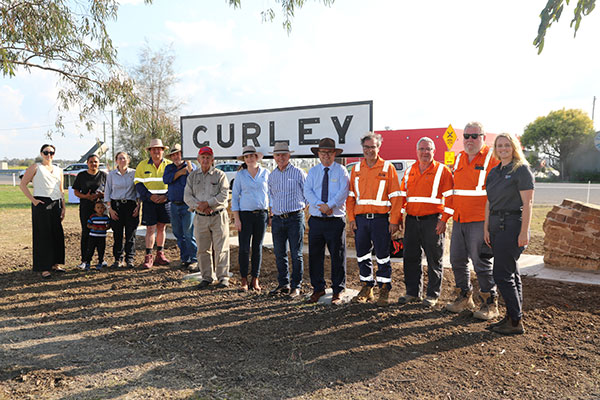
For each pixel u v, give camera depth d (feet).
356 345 13.01
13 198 72.33
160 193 23.35
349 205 17.17
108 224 23.68
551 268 21.03
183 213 22.82
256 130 23.94
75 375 11.21
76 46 27.63
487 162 14.87
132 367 11.69
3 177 174.70
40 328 14.90
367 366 11.62
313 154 22.25
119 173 23.43
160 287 19.89
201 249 19.71
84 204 23.38
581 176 149.38
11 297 18.60
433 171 15.93
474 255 15.16
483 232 14.99
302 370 11.42
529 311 15.56
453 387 10.50
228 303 17.47
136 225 24.04
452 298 17.49
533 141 161.79
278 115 23.21
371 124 20.70
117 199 23.36
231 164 69.62
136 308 16.99
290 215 18.03
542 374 11.11
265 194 19.12
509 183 13.33
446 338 13.46
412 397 10.05
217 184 19.51
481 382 10.73
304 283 20.13
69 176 72.84
